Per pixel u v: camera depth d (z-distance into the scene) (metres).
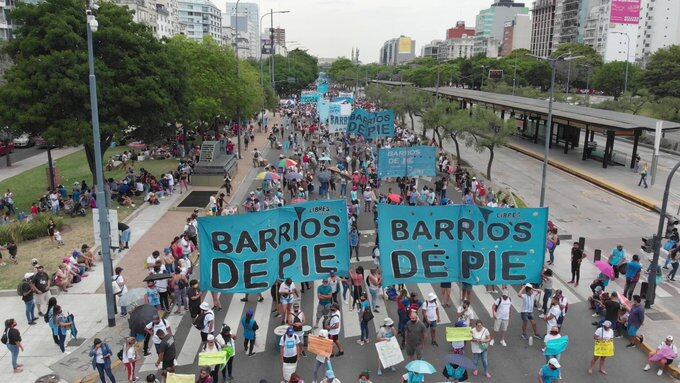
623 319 17.53
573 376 15.10
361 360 15.84
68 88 30.77
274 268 17.84
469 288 18.95
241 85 53.38
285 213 17.91
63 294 20.30
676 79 89.94
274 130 64.56
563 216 31.86
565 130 53.97
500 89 104.81
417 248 18.09
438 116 49.34
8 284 21.36
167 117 36.88
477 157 53.25
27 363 15.62
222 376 14.77
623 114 53.09
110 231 17.81
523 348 16.56
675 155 54.72
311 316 18.56
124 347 14.68
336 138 62.03
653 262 19.27
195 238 24.45
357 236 23.45
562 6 188.25
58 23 31.30
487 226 18.11
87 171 45.50
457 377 13.38
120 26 34.47
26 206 34.34
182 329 17.66
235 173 43.94
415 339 15.14
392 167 31.27
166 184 36.50
